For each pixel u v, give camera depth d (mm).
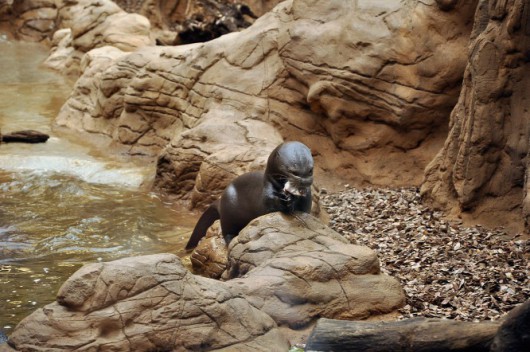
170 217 14914
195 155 15836
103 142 19703
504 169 12781
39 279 11688
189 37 23859
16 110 22828
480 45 12930
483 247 11758
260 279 9562
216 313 8625
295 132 16438
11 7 34594
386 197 14453
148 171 17406
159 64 18719
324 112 16078
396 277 10836
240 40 17453
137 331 8258
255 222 10641
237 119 16703
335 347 8461
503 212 12680
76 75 27641
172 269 8688
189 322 8477
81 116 20953
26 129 20672
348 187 15555
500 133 12797
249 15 25281
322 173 15977
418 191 14641
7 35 34688
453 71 14906
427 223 12930
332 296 9688
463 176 12992
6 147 18984
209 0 24875
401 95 15117
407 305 10031
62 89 25703
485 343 8031
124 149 18812
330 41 15805
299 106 16516
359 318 9703
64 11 31844
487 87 12828
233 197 11898
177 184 16047
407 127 15281
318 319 9352
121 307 8328
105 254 12883
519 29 12531
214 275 11867
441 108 15125
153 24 29938
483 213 12812
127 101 18938
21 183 16531
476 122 12852
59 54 29297
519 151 12672
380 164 15523
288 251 10148
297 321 9406
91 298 8312
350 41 15555
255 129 16141
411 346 8242
